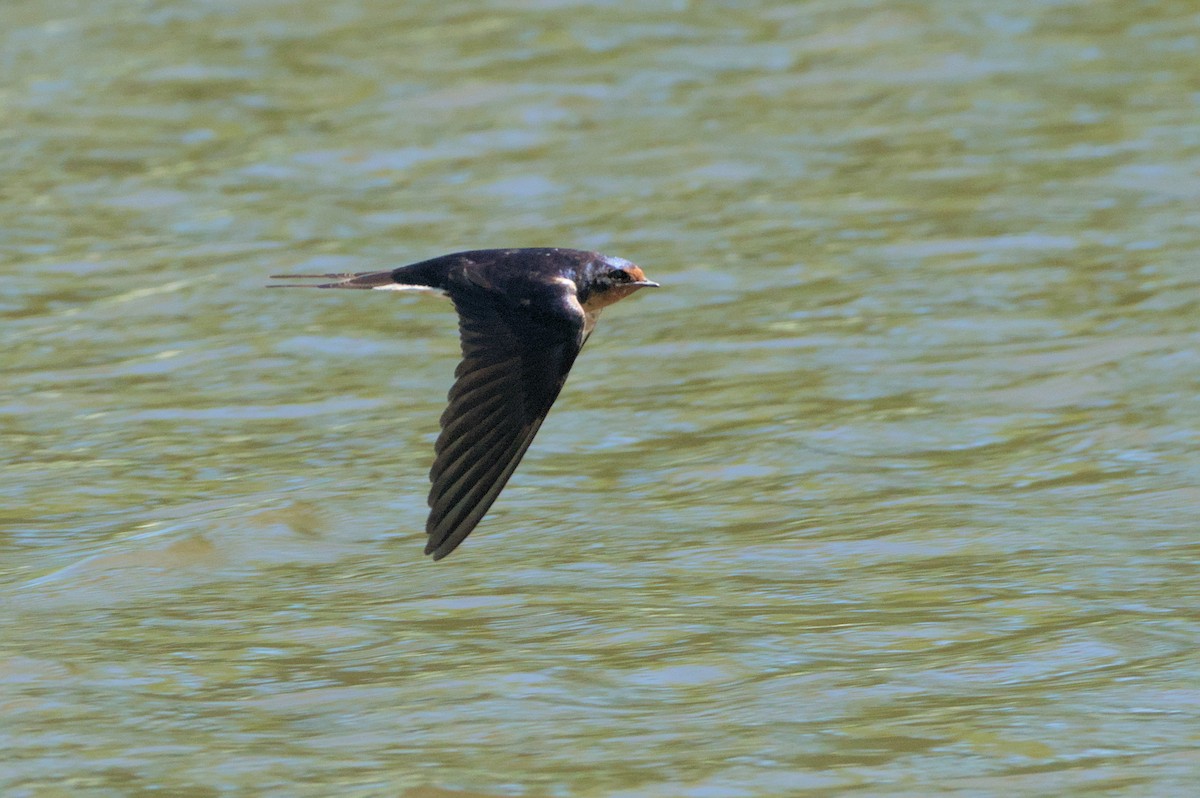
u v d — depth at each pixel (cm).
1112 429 1395
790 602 1095
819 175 2075
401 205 2012
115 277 1830
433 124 2256
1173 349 1553
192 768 892
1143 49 2448
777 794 848
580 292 891
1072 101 2278
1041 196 1978
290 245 1898
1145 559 1148
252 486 1327
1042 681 968
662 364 1585
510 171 2106
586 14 2644
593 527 1245
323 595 1129
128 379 1579
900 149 2144
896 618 1064
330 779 877
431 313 1734
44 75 2444
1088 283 1734
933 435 1406
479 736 918
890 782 856
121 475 1361
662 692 968
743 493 1302
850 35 2530
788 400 1489
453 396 852
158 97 2361
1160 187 1986
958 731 907
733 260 1836
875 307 1700
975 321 1653
